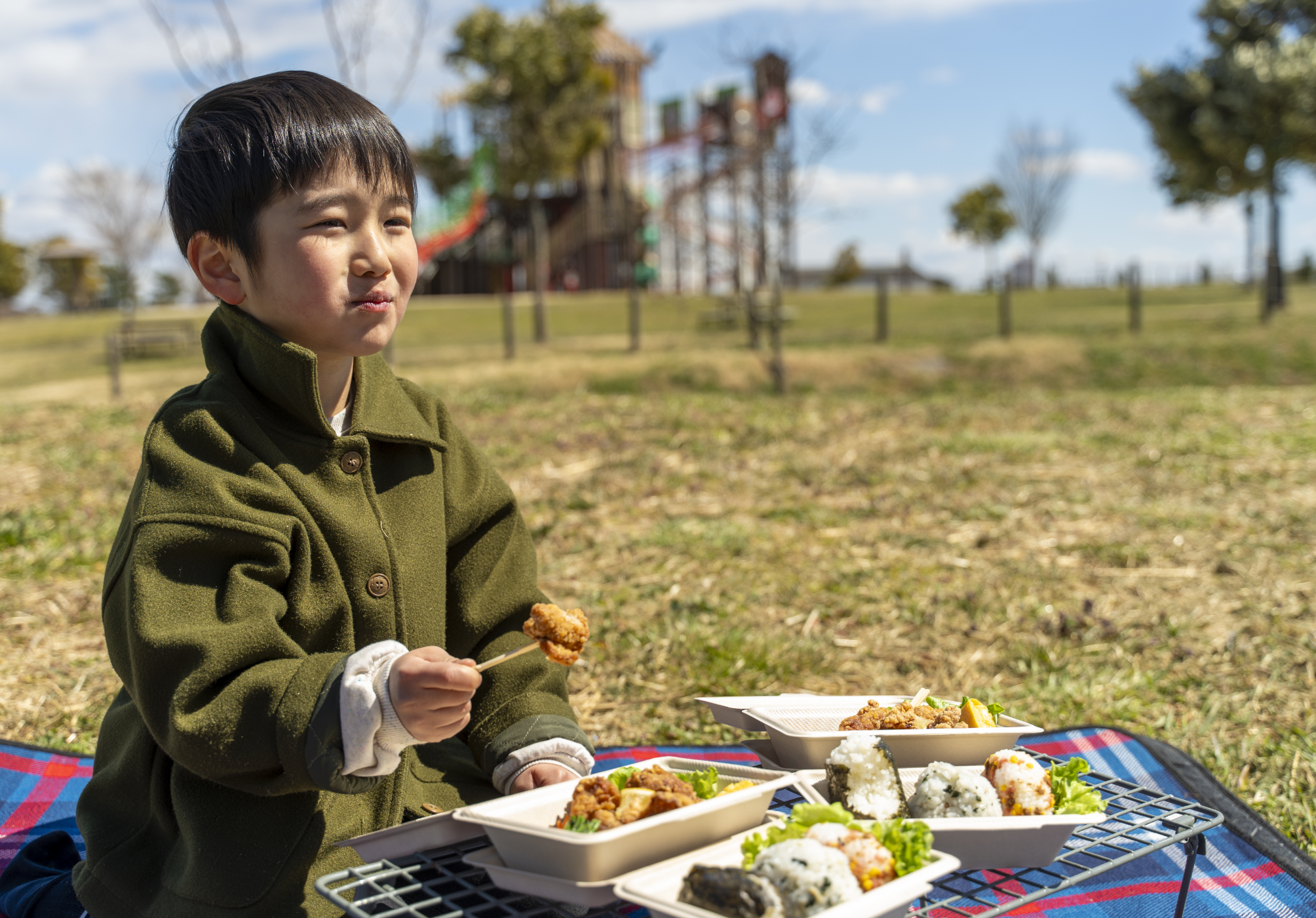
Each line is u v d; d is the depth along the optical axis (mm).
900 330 20047
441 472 2033
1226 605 4586
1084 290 33812
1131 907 2268
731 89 31922
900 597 4707
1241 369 14859
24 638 4129
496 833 1438
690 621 4320
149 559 1571
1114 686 3715
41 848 2275
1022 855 1555
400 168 1777
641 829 1396
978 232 55531
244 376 1795
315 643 1712
